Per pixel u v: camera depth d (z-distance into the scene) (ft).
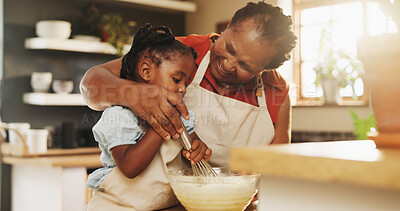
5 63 10.93
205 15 13.60
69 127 10.72
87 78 3.53
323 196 1.91
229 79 3.77
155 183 3.36
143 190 3.37
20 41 11.14
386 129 2.03
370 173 1.48
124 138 3.21
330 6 11.89
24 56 11.20
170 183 3.20
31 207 9.89
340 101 11.41
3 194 10.57
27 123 10.99
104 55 12.51
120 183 3.38
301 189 2.00
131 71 3.41
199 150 3.28
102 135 3.28
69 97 11.06
